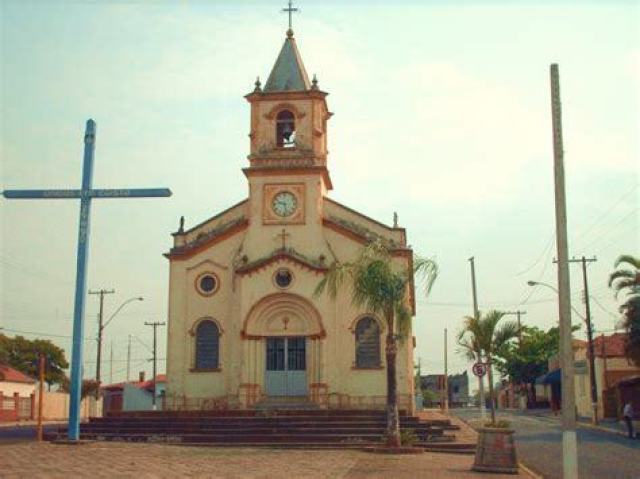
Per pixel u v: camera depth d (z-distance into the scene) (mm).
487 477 18766
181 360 36156
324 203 37656
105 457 21906
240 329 35250
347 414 31641
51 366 81688
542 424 45969
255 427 30250
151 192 27234
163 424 31047
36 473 17484
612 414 53062
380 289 26719
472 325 34562
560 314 16984
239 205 38156
